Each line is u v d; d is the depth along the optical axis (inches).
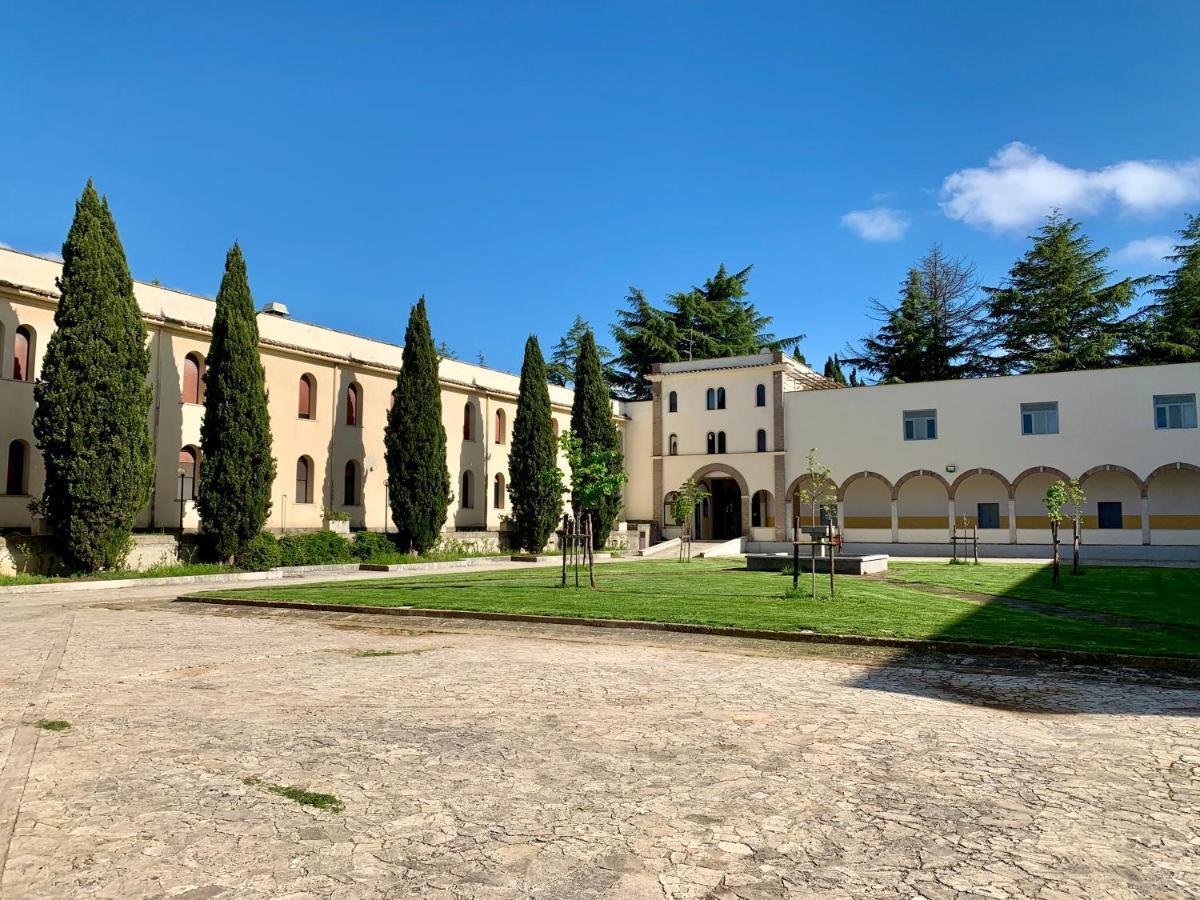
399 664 415.8
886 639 465.4
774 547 1758.1
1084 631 492.7
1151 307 2042.3
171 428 1077.1
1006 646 435.5
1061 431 1549.0
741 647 468.8
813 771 235.1
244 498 1025.5
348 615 628.4
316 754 252.7
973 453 1610.5
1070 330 2081.7
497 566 1237.1
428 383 1305.4
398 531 1295.5
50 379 877.8
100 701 327.3
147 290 1069.8
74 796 214.2
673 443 1894.7
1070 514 1578.5
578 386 1636.3
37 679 372.8
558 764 242.1
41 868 170.2
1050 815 199.9
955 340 2261.3
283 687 356.5
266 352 1192.2
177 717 300.4
